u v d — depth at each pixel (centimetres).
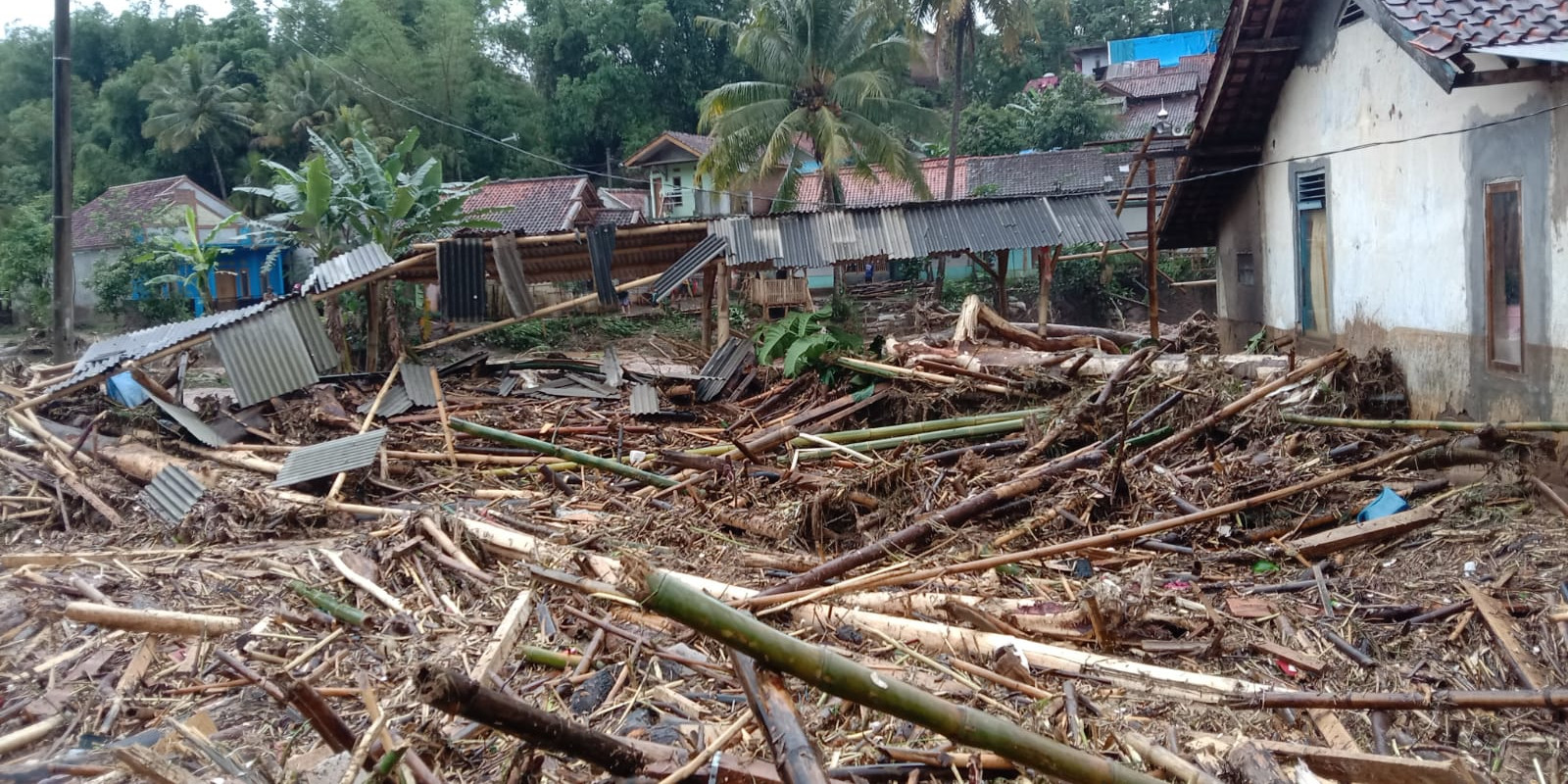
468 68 3844
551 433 1043
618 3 3859
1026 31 2734
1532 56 630
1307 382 904
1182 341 1216
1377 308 941
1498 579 545
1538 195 702
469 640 526
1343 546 626
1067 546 615
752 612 555
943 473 801
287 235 2047
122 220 2609
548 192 2856
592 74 3862
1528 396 719
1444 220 823
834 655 275
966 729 284
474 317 1362
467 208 2820
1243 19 1050
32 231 2541
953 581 608
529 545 657
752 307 2277
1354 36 964
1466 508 665
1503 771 397
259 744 413
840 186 2531
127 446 916
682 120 4169
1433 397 847
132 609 549
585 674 486
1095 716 436
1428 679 470
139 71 4059
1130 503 730
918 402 996
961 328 1103
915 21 2569
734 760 356
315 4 4284
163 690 470
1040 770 295
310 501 776
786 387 1155
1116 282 2645
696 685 473
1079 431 859
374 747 357
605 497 842
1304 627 527
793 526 735
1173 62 4322
